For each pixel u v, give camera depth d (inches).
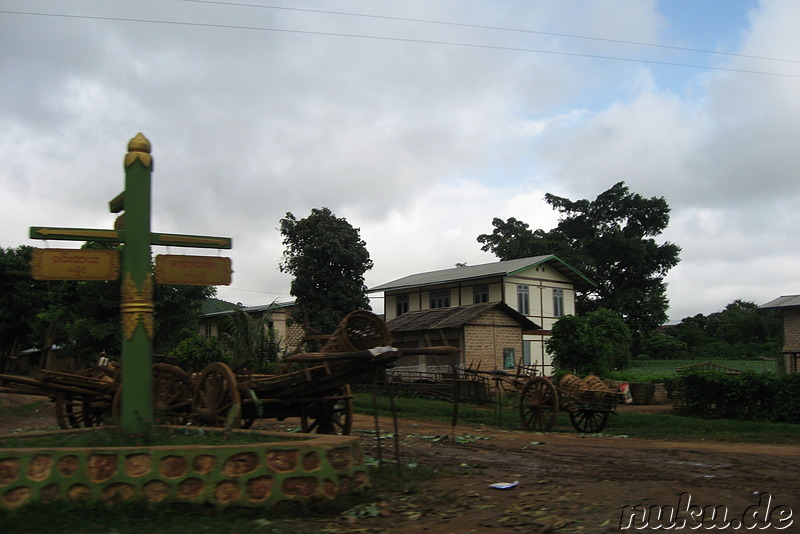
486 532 264.1
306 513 292.5
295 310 1589.6
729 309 3339.1
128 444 324.5
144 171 374.3
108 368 573.0
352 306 1547.7
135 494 281.4
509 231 2479.1
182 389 498.6
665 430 682.8
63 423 555.8
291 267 1587.1
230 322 1279.5
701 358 2317.9
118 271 370.6
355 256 1545.3
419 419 844.0
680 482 365.7
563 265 1669.5
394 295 1813.5
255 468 291.9
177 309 1365.7
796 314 1147.3
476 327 1296.8
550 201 2353.6
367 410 948.6
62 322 1425.9
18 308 1708.9
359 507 303.6
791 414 725.3
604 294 2222.0
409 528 270.7
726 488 345.7
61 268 357.7
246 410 451.2
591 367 1012.5
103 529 251.4
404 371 1262.3
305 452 301.4
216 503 283.7
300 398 424.5
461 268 1811.0
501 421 780.0
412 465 427.8
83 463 281.6
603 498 322.7
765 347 2368.4
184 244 386.0
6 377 518.0
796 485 354.6
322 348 417.7
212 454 289.4
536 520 280.7
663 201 2226.9
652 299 2206.0
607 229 2231.8
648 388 1043.3
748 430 684.1
